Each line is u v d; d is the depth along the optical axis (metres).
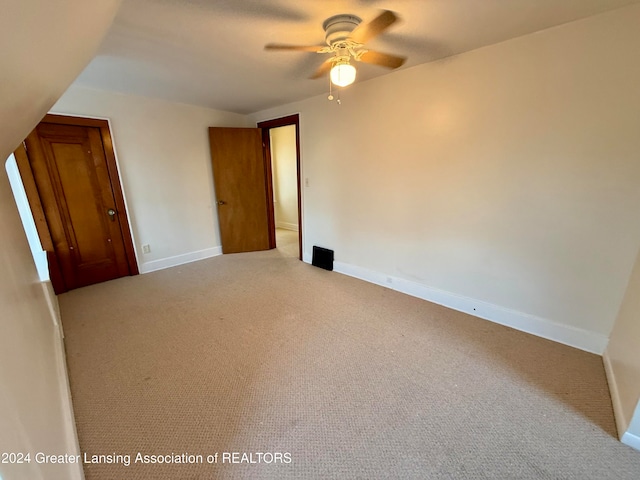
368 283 3.33
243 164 4.40
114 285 3.33
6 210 1.28
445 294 2.73
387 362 1.95
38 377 1.03
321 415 1.53
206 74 2.61
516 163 2.14
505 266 2.32
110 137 3.29
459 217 2.51
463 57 2.24
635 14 1.59
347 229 3.49
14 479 0.53
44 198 2.94
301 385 1.75
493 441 1.38
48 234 2.96
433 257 2.76
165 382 1.78
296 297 2.97
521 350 2.06
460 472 1.24
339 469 1.26
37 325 1.34
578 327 2.06
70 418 1.39
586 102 1.81
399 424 1.48
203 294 3.06
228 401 1.63
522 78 2.01
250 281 3.42
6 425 0.57
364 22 1.74
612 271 1.87
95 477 1.22
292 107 3.75
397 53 2.24
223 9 1.57
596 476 1.22
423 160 2.64
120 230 3.52
